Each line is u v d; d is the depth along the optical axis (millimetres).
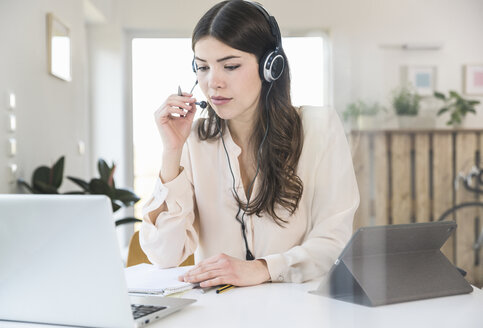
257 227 1238
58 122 3117
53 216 760
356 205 578
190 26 1698
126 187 3498
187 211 1249
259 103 1215
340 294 700
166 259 1240
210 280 994
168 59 3264
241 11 1123
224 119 1291
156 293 975
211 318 795
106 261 754
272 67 1126
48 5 2936
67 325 815
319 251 821
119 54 3375
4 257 810
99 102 3514
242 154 1291
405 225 472
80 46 3418
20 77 2553
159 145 3463
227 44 1124
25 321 845
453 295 551
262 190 1202
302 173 1157
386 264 611
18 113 2529
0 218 793
